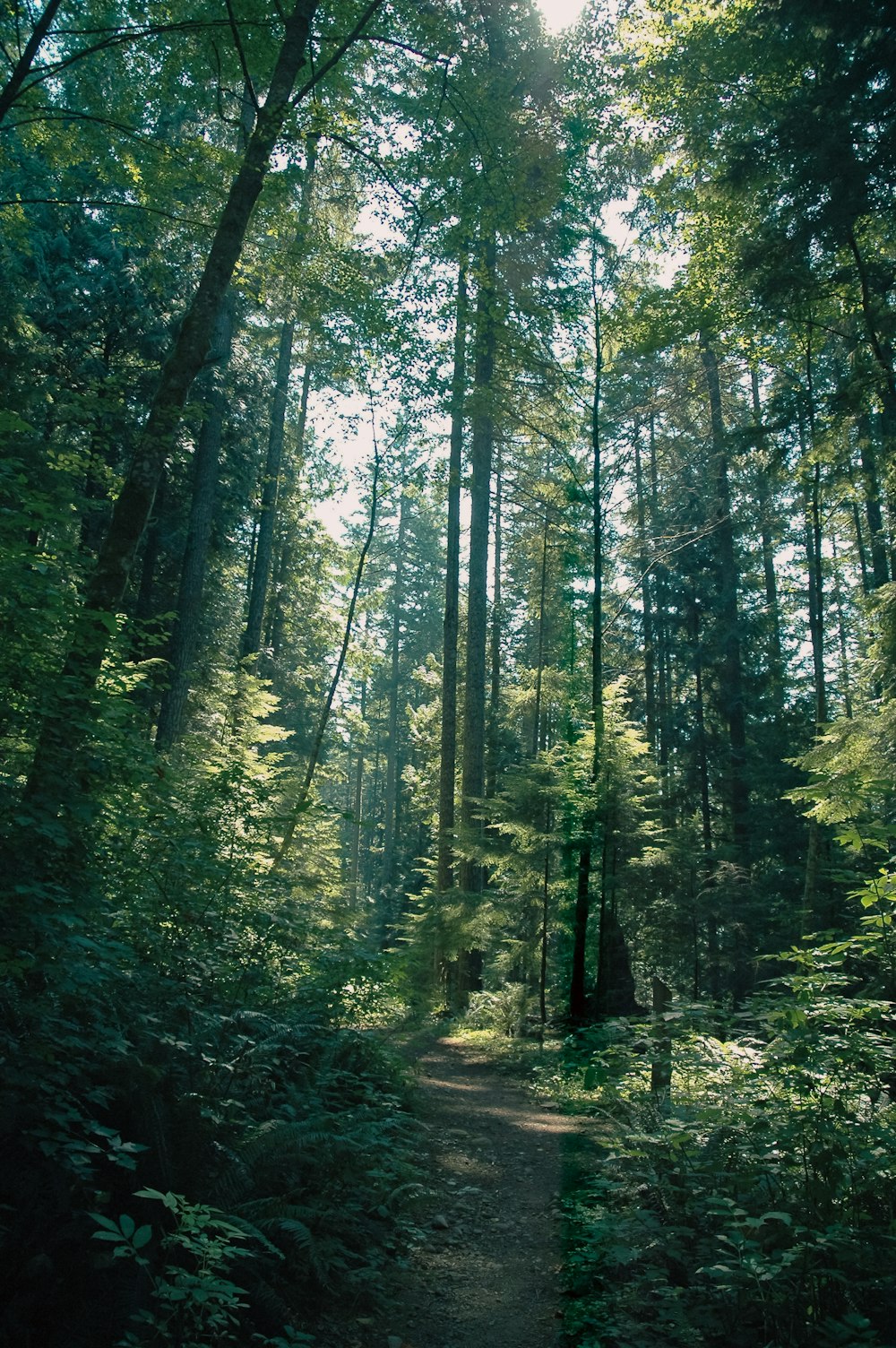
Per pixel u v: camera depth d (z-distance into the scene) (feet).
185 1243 10.57
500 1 39.73
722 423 77.10
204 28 29.19
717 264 49.57
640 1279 14.74
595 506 54.85
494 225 34.40
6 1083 12.01
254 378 71.05
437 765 96.48
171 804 22.07
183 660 57.88
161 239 46.83
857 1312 11.47
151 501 22.49
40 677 15.71
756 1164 14.92
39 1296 10.89
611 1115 20.84
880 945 16.88
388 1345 13.47
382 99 37.73
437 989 52.54
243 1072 17.06
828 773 32.50
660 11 47.88
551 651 73.77
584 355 54.24
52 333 56.90
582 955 46.70
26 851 13.79
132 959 16.20
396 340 34.96
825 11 36.29
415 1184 18.37
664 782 68.23
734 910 56.85
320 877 29.07
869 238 44.04
